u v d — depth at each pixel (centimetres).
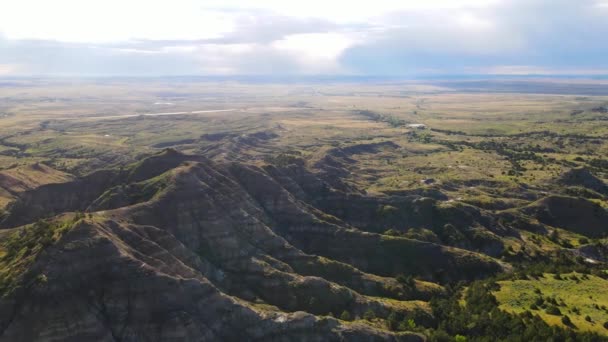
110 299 10188
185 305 10644
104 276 10425
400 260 15738
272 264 14050
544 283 13262
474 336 11212
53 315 9481
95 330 9656
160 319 10231
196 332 10288
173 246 12700
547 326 10538
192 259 12888
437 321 12331
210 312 10838
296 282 13138
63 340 9306
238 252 14012
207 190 15112
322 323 11075
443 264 15600
